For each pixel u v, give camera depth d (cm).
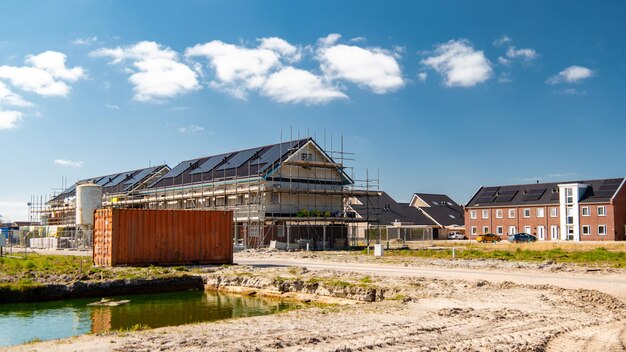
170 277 2414
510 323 1307
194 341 1109
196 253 3055
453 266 2814
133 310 1925
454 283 2050
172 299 2169
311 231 4975
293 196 5138
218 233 3134
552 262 2916
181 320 1730
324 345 1074
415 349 1042
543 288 1911
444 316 1399
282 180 5066
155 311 1900
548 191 6856
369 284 2031
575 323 1315
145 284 2342
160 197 6150
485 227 7231
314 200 5281
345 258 3475
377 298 1916
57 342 1116
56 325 1662
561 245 4788
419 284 2039
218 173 5603
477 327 1258
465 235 7462
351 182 5434
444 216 8300
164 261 2958
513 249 4284
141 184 6831
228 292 2342
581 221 6306
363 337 1148
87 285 2214
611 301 1619
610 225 6072
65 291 2161
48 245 5916
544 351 1051
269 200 4969
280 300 2114
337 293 2025
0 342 1433
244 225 4928
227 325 1303
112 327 1627
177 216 3017
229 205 5300
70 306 2009
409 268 2712
